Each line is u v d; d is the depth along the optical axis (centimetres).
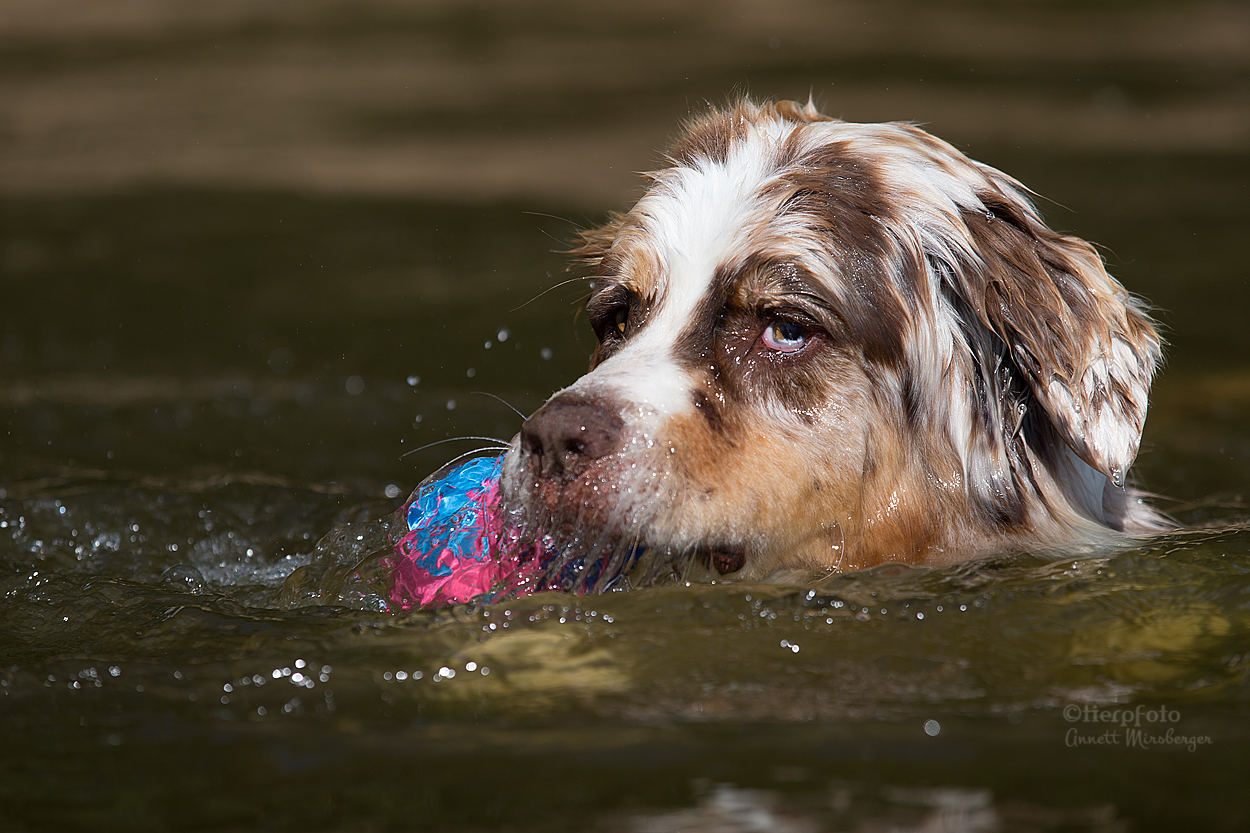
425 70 4334
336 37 5069
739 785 562
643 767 581
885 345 850
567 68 4288
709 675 676
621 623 734
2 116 3675
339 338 1806
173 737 624
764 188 891
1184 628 727
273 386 1609
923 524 868
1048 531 893
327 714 644
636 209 947
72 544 1041
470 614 751
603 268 945
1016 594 772
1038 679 670
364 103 3794
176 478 1248
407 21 5447
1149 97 3700
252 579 965
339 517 1105
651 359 832
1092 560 834
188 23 5409
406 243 2353
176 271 2219
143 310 1994
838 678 671
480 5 5847
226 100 3891
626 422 781
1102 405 868
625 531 772
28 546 1032
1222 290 1986
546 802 552
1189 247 2219
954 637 716
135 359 1745
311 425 1446
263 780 580
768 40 4769
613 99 3681
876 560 859
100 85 4144
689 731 616
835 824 527
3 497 1134
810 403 831
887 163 911
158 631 769
